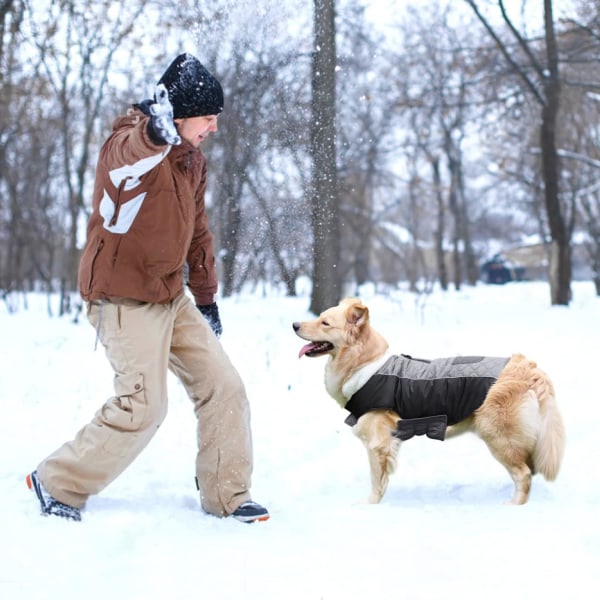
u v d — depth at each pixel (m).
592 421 5.92
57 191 30.34
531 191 33.06
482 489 4.69
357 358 4.55
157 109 3.04
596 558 3.17
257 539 3.54
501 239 61.31
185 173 3.67
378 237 45.53
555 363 8.67
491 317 15.15
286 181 5.62
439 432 4.35
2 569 3.10
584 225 37.59
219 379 3.93
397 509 4.12
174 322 3.96
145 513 3.87
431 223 60.88
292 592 2.90
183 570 3.12
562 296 18.58
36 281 38.97
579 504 4.11
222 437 3.92
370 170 30.52
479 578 3.01
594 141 28.50
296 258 5.71
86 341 11.55
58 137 23.61
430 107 20.95
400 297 23.23
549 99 18.20
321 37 6.07
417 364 4.54
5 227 26.08
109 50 16.20
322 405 7.06
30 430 5.96
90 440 3.72
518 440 4.36
